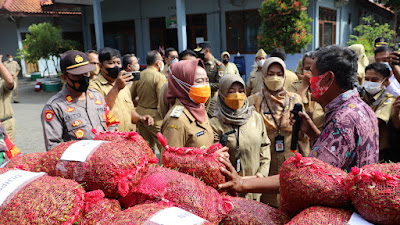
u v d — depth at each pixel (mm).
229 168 1922
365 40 13406
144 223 1246
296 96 3445
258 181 1975
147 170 1627
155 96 5109
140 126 5191
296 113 2336
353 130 1654
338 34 15766
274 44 10547
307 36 10461
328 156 1665
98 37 13453
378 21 18016
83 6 17359
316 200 1379
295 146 2379
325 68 1756
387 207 1167
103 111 2885
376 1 14508
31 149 6625
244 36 13141
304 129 2350
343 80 1731
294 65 12258
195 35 14078
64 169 1479
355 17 17812
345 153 1659
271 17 10516
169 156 1893
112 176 1429
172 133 2584
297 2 10109
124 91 4254
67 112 2617
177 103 2760
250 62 13094
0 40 21172
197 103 2711
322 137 1729
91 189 1455
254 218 1622
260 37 10984
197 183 1618
